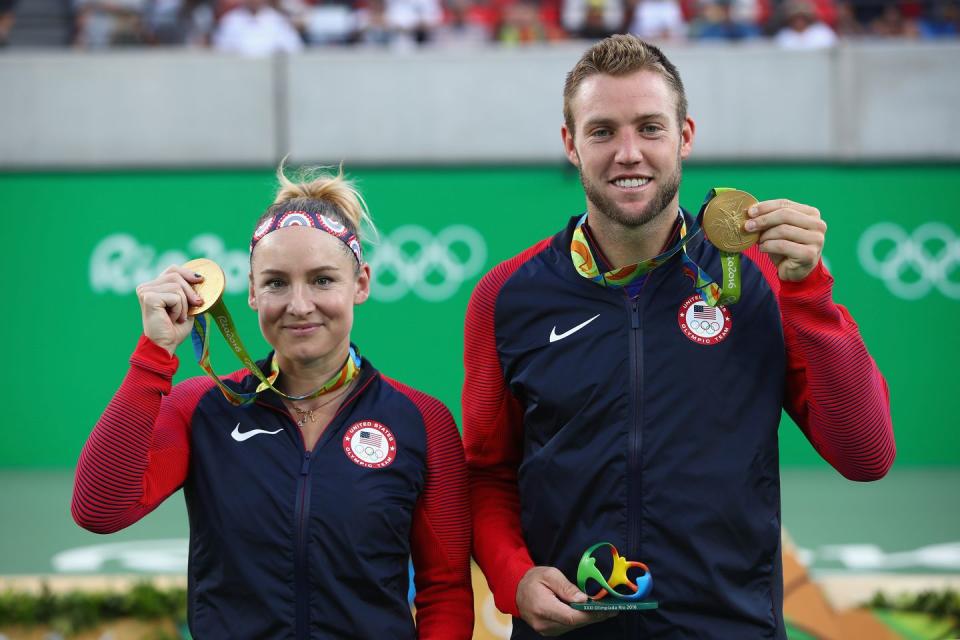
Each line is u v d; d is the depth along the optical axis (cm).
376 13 900
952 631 398
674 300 225
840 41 891
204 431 223
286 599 213
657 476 217
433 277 802
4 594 421
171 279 214
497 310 237
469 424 245
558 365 226
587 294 229
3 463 799
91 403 800
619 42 222
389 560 220
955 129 805
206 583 218
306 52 820
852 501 674
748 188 811
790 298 212
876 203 802
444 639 225
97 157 809
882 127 806
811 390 215
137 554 559
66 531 610
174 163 811
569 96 226
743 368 221
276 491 216
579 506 222
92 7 909
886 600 411
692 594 215
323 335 220
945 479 736
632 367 221
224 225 809
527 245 810
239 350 220
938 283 795
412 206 809
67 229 805
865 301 795
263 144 816
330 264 219
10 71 808
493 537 234
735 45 813
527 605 216
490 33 915
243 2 928
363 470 220
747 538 217
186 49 874
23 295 802
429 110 814
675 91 221
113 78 811
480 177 812
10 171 806
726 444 218
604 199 218
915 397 788
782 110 809
